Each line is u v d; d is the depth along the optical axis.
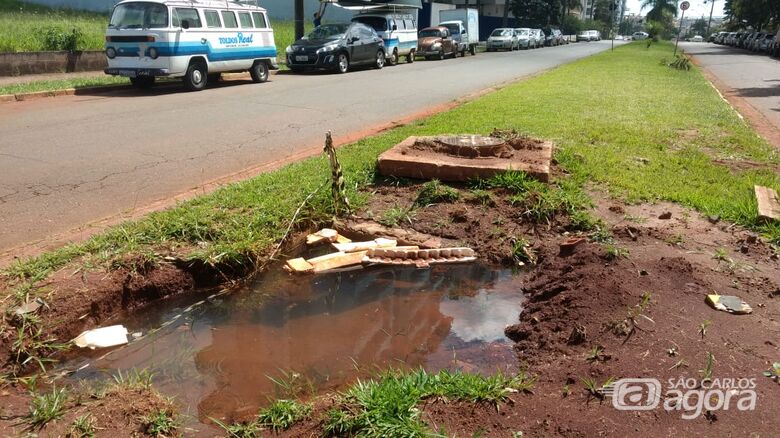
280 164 7.09
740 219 5.11
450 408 2.70
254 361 3.43
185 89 14.26
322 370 3.34
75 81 14.21
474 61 27.69
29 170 6.67
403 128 9.01
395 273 4.57
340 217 5.27
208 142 8.41
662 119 10.16
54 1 30.53
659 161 7.04
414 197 5.63
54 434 2.60
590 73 20.11
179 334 3.72
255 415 2.88
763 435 2.50
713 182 6.23
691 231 4.89
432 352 3.51
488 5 60.75
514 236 4.92
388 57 23.47
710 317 3.45
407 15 25.33
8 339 3.33
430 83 16.98
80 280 3.88
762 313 3.54
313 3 35.12
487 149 6.31
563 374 2.98
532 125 9.24
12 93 11.86
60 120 9.79
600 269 4.06
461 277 4.51
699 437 2.49
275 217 4.96
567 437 2.50
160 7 13.18
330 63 19.20
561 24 65.75
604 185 6.05
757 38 45.16
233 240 4.54
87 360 3.40
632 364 2.97
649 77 18.80
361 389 2.86
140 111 10.88
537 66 25.28
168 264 4.22
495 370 3.26
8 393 3.02
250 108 11.56
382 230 5.07
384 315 3.97
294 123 10.09
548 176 5.76
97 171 6.73
